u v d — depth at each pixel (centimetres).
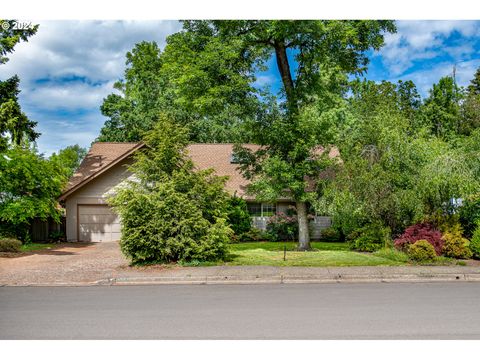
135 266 1360
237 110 1892
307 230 1878
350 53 1920
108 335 678
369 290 1040
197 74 1712
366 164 1644
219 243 1401
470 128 3469
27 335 679
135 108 3747
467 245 1459
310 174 1825
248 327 716
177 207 1391
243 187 2488
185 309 848
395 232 1720
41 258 1611
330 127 1855
